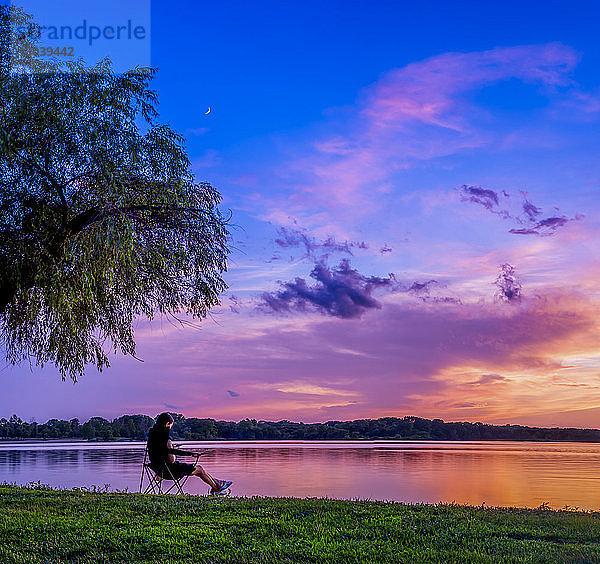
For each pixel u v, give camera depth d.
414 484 27.33
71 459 43.78
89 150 14.08
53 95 13.77
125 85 14.84
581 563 9.87
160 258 15.55
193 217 16.17
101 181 14.21
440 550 10.44
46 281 14.38
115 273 15.57
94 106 14.27
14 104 13.41
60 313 15.74
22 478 28.34
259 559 9.59
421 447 77.31
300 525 11.88
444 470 35.75
